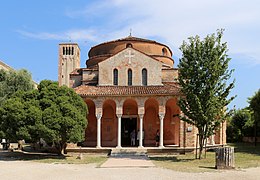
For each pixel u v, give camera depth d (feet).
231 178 61.52
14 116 97.71
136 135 139.23
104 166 80.74
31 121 98.17
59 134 99.60
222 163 76.54
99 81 136.26
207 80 96.17
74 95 109.70
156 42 158.10
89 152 117.70
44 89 105.91
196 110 96.02
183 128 119.44
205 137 99.09
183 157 105.91
